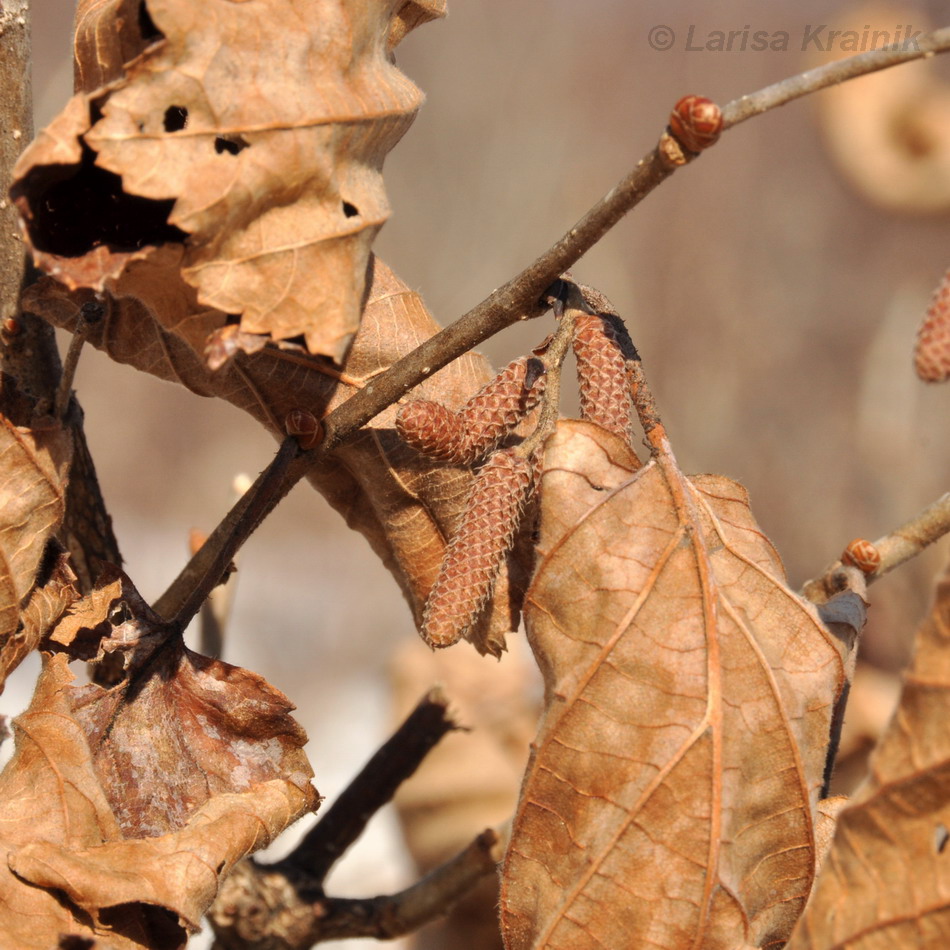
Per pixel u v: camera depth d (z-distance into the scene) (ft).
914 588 4.36
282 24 2.21
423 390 2.31
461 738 3.86
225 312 2.21
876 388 8.46
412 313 2.31
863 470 8.58
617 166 16.98
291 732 2.27
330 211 2.22
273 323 2.21
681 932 2.21
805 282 14.11
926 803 2.18
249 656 10.96
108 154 2.19
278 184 2.21
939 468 8.29
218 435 15.46
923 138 5.46
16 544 2.25
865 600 2.29
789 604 2.23
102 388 15.17
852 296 13.71
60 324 2.29
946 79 5.56
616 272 14.25
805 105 15.74
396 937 2.50
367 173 2.24
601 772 2.21
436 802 3.76
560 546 2.23
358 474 2.31
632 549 2.22
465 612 2.22
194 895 2.22
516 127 16.34
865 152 5.69
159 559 13.19
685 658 2.21
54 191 2.22
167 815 2.25
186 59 2.19
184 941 2.23
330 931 2.49
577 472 2.23
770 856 2.23
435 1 2.28
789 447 11.86
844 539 10.12
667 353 13.88
